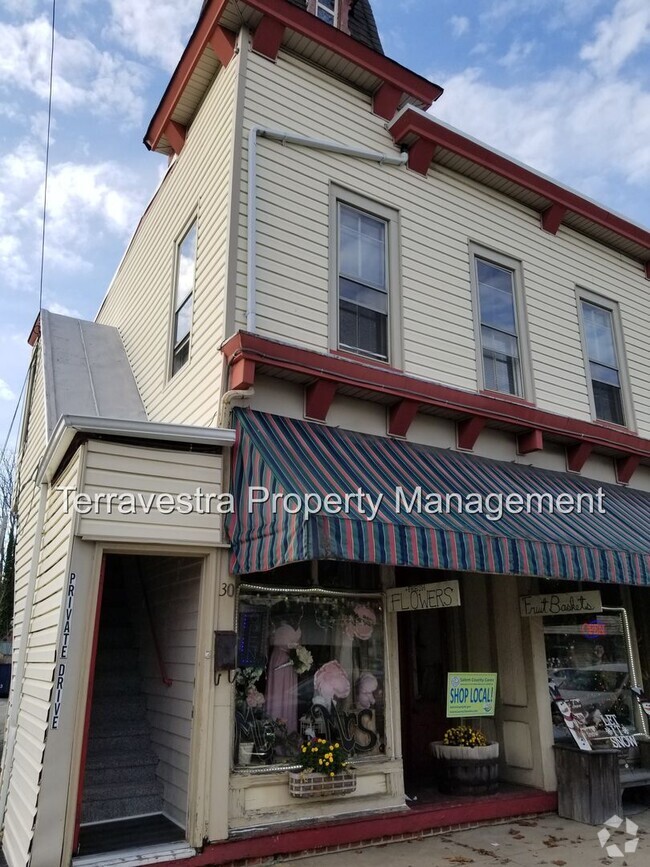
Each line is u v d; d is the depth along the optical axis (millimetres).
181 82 8758
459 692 7453
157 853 5371
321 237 7848
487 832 6914
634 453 9805
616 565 7047
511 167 9656
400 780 6875
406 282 8453
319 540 5051
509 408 8453
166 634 7102
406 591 7117
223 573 6148
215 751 5719
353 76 8703
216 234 7551
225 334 6770
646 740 8852
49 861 5023
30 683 6855
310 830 6023
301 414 7074
